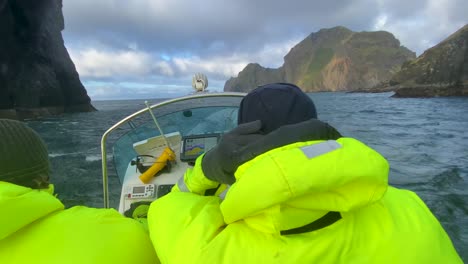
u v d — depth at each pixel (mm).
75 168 9984
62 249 942
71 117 40281
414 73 84125
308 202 806
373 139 14477
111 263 988
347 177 779
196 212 1066
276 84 1146
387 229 914
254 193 791
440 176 7637
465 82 59250
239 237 883
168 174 3209
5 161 946
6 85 38469
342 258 837
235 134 992
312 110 1088
